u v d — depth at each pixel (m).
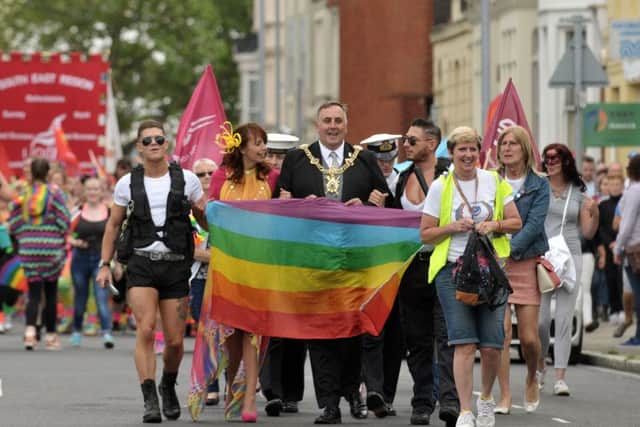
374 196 29.14
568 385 36.25
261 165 29.89
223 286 28.64
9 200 52.62
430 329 28.47
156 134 28.23
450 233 26.47
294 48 154.62
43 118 73.19
